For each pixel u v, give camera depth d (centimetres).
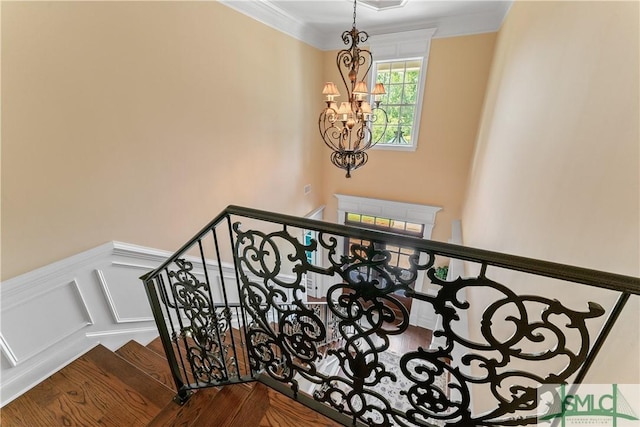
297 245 104
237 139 304
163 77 214
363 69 435
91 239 184
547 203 133
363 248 91
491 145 272
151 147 214
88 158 175
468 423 97
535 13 183
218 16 254
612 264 85
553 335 118
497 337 179
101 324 196
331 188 538
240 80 292
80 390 159
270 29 322
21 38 139
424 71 400
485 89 373
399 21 366
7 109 139
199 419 132
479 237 276
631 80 83
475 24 353
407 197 484
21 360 158
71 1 155
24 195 150
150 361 198
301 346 126
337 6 310
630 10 86
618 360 81
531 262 69
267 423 128
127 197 202
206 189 273
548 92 147
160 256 229
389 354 445
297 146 424
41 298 163
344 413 127
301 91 405
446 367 92
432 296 86
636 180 77
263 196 366
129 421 143
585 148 106
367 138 476
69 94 161
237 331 285
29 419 145
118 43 181
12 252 149
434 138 432
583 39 117
